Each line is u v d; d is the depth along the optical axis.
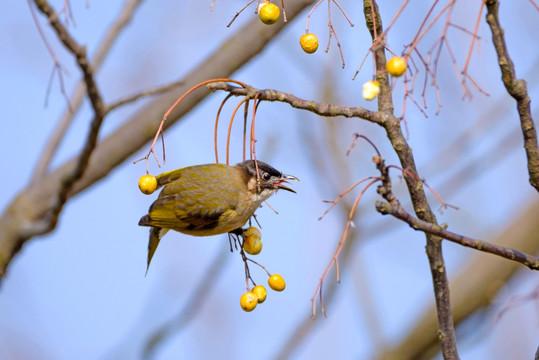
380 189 6.52
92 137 10.59
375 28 7.60
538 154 7.18
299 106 7.77
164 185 11.36
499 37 6.89
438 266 7.65
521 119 7.14
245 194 11.20
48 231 12.66
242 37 12.98
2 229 13.05
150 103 13.20
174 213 10.84
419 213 7.57
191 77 13.05
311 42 7.60
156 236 11.56
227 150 8.36
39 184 13.42
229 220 11.06
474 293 15.87
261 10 7.59
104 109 10.20
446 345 7.74
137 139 13.14
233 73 13.10
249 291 8.48
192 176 11.16
